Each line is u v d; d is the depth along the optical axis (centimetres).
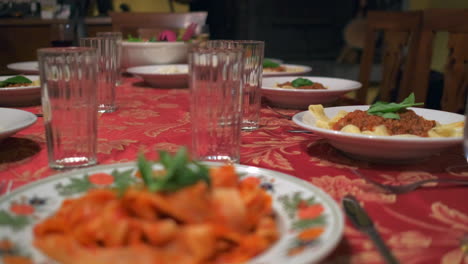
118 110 116
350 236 46
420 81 167
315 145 83
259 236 39
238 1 587
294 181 52
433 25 162
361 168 70
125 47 176
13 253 37
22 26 314
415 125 76
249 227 41
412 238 46
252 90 95
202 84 68
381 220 51
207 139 70
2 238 39
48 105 66
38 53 65
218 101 69
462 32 149
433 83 235
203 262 36
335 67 538
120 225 37
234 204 40
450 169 70
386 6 568
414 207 55
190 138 88
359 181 64
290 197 49
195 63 67
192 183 40
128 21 269
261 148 81
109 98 114
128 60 180
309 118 86
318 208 45
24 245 39
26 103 117
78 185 52
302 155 77
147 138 88
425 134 73
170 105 123
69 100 67
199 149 70
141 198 38
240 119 70
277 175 54
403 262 42
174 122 102
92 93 68
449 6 409
